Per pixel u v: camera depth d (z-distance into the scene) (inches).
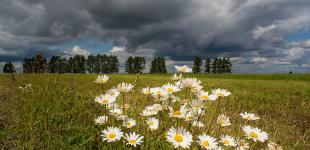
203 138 125.0
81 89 360.5
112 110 162.7
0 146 148.8
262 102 396.2
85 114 208.2
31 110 202.8
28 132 161.9
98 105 218.2
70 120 197.9
